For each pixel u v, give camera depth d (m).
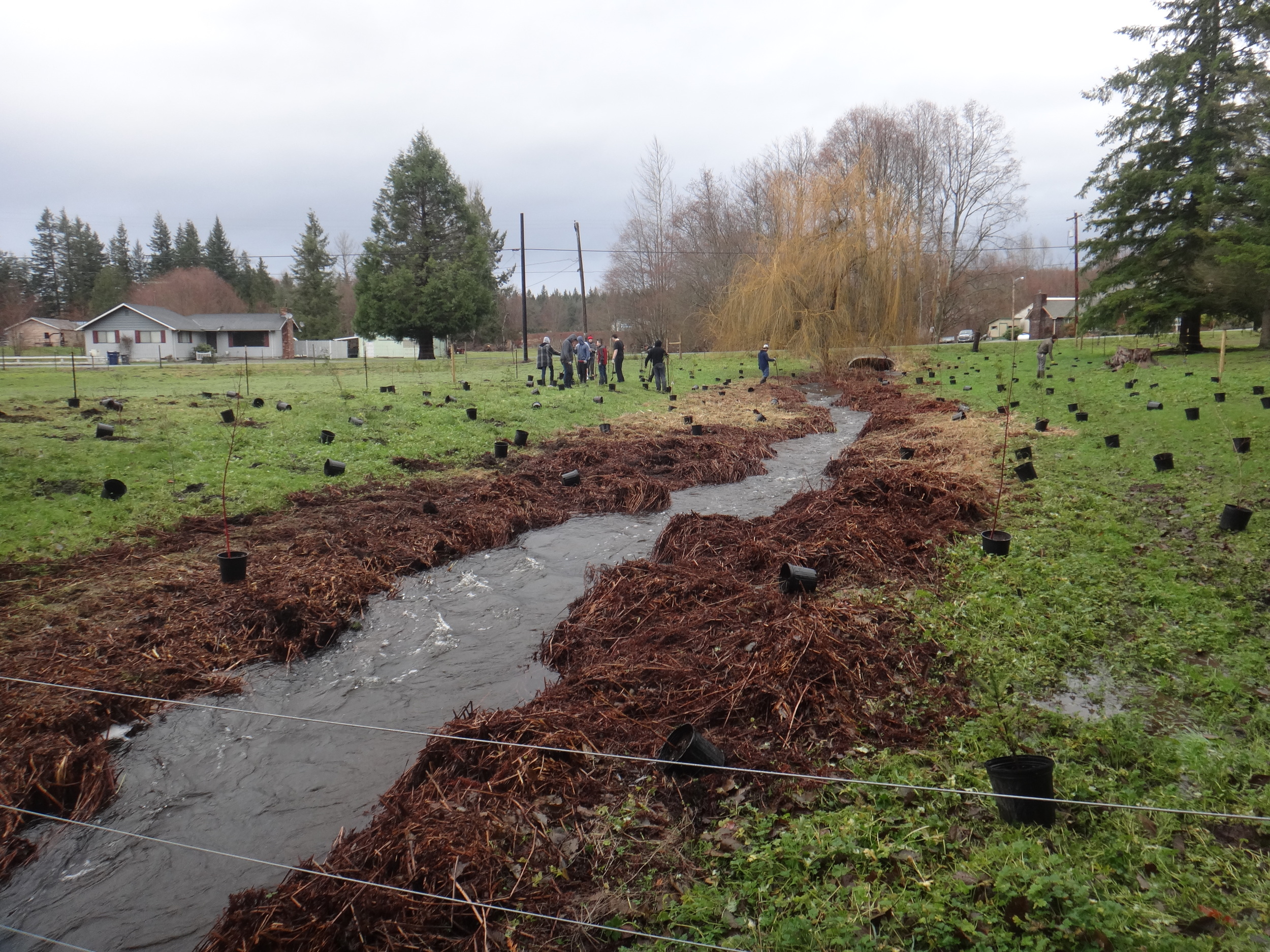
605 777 4.30
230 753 5.07
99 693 5.30
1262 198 23.44
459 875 3.47
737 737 4.65
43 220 87.50
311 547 8.90
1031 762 3.68
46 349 51.31
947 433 15.70
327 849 4.09
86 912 3.71
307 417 14.98
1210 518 8.08
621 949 3.07
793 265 31.84
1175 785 3.81
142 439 12.09
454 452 14.37
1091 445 12.74
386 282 40.66
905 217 32.19
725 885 3.40
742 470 14.36
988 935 2.83
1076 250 30.80
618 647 6.21
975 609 6.22
